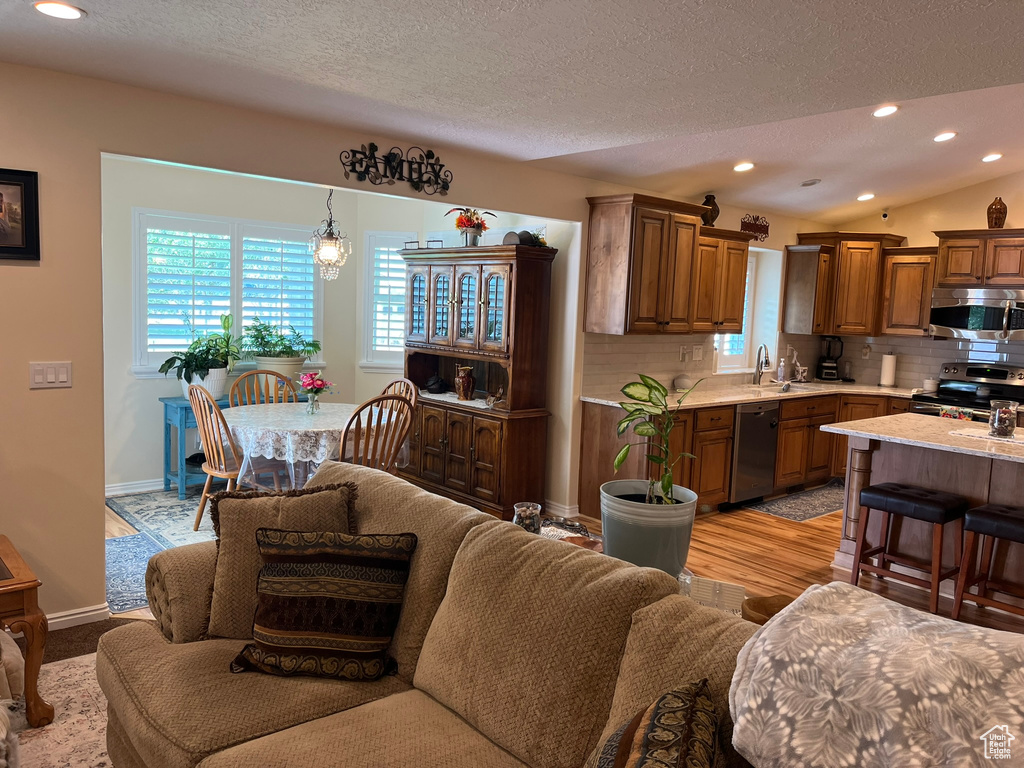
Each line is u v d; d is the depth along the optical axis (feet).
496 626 5.92
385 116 11.30
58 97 9.52
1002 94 13.58
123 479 17.62
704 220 18.22
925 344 21.61
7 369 9.60
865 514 13.12
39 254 9.64
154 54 8.78
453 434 17.57
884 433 13.10
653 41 7.72
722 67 8.45
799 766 3.54
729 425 17.72
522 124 11.48
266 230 19.26
